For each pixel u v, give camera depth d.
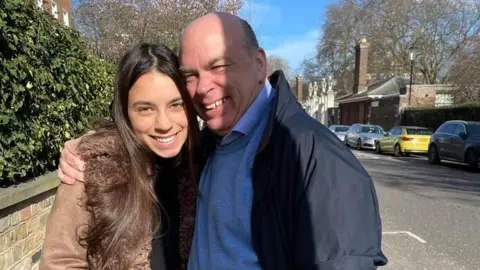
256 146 1.38
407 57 36.44
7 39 2.91
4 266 2.57
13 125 2.99
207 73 1.35
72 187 1.32
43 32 3.55
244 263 1.30
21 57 3.08
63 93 4.04
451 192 8.43
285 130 1.29
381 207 6.92
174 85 1.40
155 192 1.47
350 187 1.17
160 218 1.44
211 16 1.38
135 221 1.33
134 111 1.41
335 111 42.91
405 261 4.25
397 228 5.57
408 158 16.59
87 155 1.33
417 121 23.00
